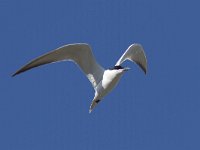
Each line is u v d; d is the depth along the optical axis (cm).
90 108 1672
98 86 1628
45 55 1542
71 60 1602
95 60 1617
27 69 1536
